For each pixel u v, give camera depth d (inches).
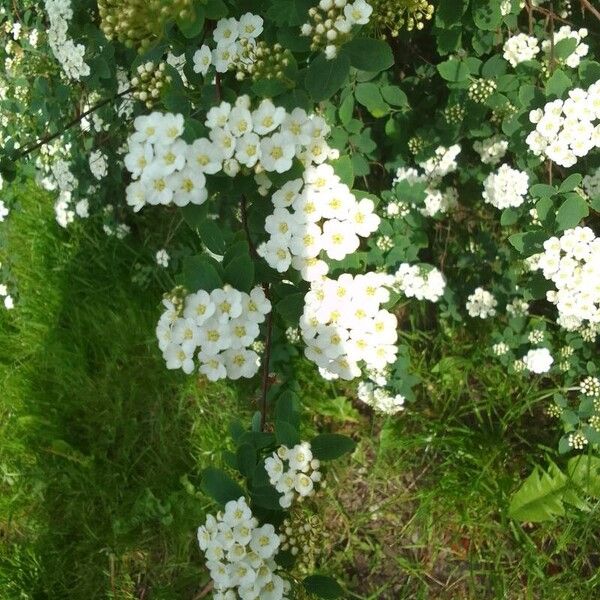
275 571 10.4
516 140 14.3
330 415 18.7
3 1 18.2
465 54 14.7
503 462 17.3
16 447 18.7
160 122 9.0
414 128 16.4
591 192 13.8
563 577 16.0
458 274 18.0
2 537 18.1
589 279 11.6
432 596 16.8
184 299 9.3
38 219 21.7
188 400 19.1
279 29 10.5
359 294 9.5
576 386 16.7
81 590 17.3
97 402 19.3
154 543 17.6
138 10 9.5
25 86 17.7
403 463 18.0
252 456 10.0
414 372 18.3
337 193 9.4
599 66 12.2
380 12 11.3
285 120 9.2
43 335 20.3
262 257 10.7
